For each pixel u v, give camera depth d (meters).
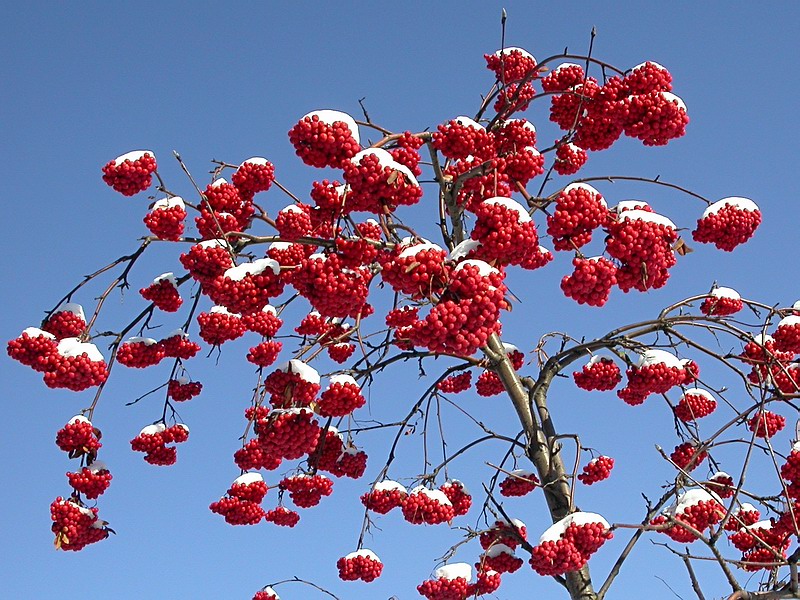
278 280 2.98
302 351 3.21
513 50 3.40
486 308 2.63
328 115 2.84
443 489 3.46
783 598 2.93
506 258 2.74
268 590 3.52
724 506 3.09
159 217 3.07
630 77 3.05
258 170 3.19
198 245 3.02
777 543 3.15
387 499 3.34
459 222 3.27
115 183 3.07
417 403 3.42
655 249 2.82
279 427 3.04
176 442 3.48
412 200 2.79
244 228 3.23
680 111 3.03
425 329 2.62
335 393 3.06
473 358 3.35
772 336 3.25
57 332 3.15
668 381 3.16
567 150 3.35
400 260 2.67
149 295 3.30
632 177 3.18
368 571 3.36
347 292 2.84
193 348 3.44
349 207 2.84
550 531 2.93
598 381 3.33
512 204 2.73
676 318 3.22
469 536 3.25
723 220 3.01
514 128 3.22
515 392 3.33
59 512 3.20
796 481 2.99
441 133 3.04
